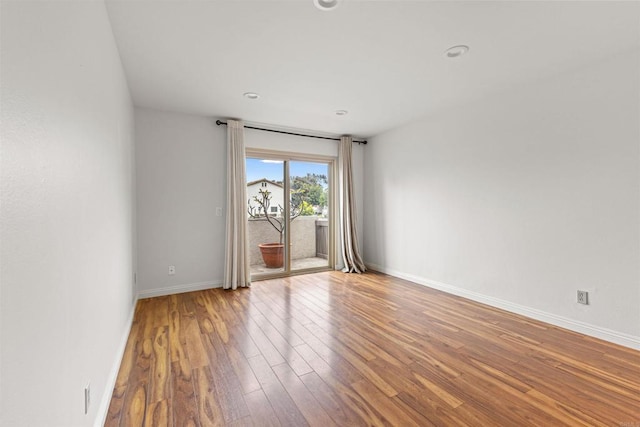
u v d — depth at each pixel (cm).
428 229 412
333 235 528
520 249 305
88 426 129
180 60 247
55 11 95
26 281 74
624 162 236
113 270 195
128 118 293
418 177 427
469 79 286
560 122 273
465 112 357
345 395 176
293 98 335
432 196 405
